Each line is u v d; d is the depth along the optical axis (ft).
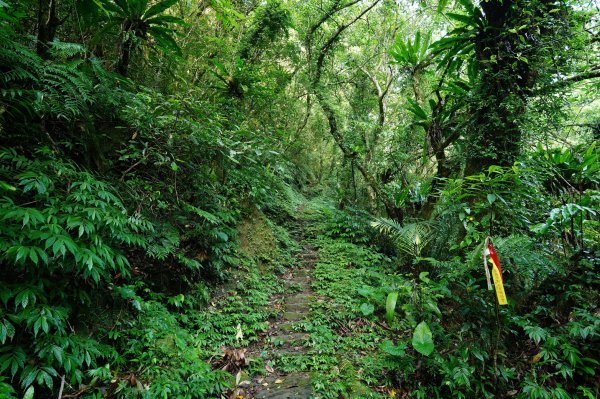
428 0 24.95
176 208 12.28
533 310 10.39
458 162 16.66
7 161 7.54
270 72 25.46
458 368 8.73
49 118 9.41
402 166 22.58
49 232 6.26
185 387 7.74
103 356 7.50
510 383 9.19
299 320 12.69
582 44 13.20
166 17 11.96
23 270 6.77
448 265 10.98
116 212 8.15
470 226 10.04
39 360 6.28
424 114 19.49
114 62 12.81
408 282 11.19
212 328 11.03
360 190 28.14
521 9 13.00
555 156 11.33
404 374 9.55
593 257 9.74
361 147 25.39
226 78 20.54
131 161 11.93
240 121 19.90
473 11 13.94
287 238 21.70
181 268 12.09
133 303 8.80
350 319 12.77
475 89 14.43
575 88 14.96
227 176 15.44
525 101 13.38
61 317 6.52
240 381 8.95
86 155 10.12
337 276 16.70
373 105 33.35
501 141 13.60
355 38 31.60
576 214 9.98
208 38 19.77
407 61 21.65
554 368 8.99
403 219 21.30
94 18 11.25
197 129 12.16
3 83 7.82
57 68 8.68
